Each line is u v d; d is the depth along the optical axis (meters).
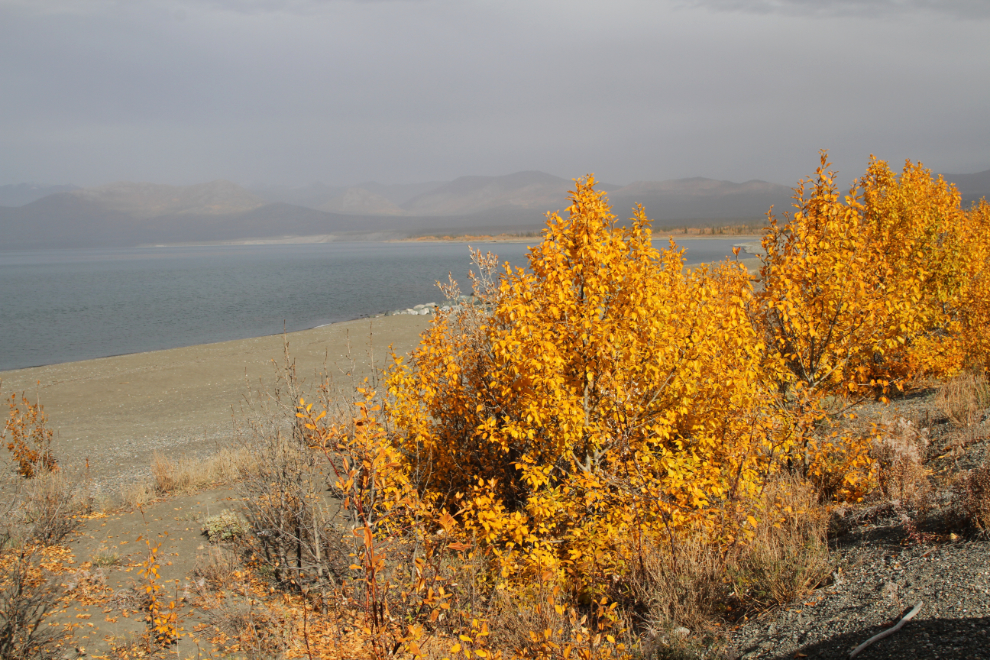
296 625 7.09
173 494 13.11
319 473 8.37
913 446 8.52
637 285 7.92
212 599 7.62
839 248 9.79
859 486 8.42
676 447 8.60
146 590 7.75
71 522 10.91
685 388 7.93
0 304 76.50
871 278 10.38
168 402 25.75
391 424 8.86
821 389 9.95
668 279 8.73
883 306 9.47
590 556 7.33
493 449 9.27
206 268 158.88
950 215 14.95
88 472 15.40
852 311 9.36
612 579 7.11
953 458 8.52
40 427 15.62
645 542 7.17
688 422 8.41
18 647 6.31
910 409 12.09
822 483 8.89
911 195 14.72
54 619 7.35
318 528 7.88
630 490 7.54
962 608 4.66
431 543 6.59
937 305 14.62
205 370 31.06
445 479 9.18
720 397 8.14
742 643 5.36
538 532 7.76
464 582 6.88
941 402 11.59
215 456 15.37
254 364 31.98
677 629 5.76
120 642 6.86
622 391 7.52
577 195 8.03
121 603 7.80
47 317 62.59
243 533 9.73
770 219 10.34
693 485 7.25
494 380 8.85
